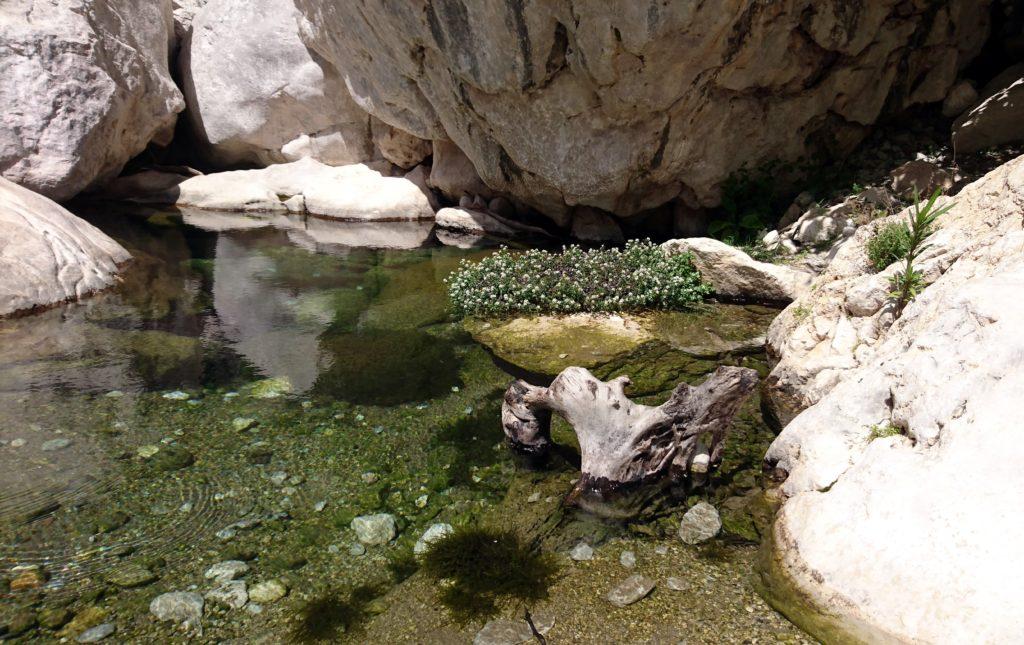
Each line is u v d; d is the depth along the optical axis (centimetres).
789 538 331
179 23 1628
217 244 1129
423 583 340
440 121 1170
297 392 566
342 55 1227
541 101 925
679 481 425
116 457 455
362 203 1387
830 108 928
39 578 341
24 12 1148
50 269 793
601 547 362
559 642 296
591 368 611
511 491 423
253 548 369
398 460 462
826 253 767
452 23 891
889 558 285
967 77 991
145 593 333
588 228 1136
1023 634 240
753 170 959
